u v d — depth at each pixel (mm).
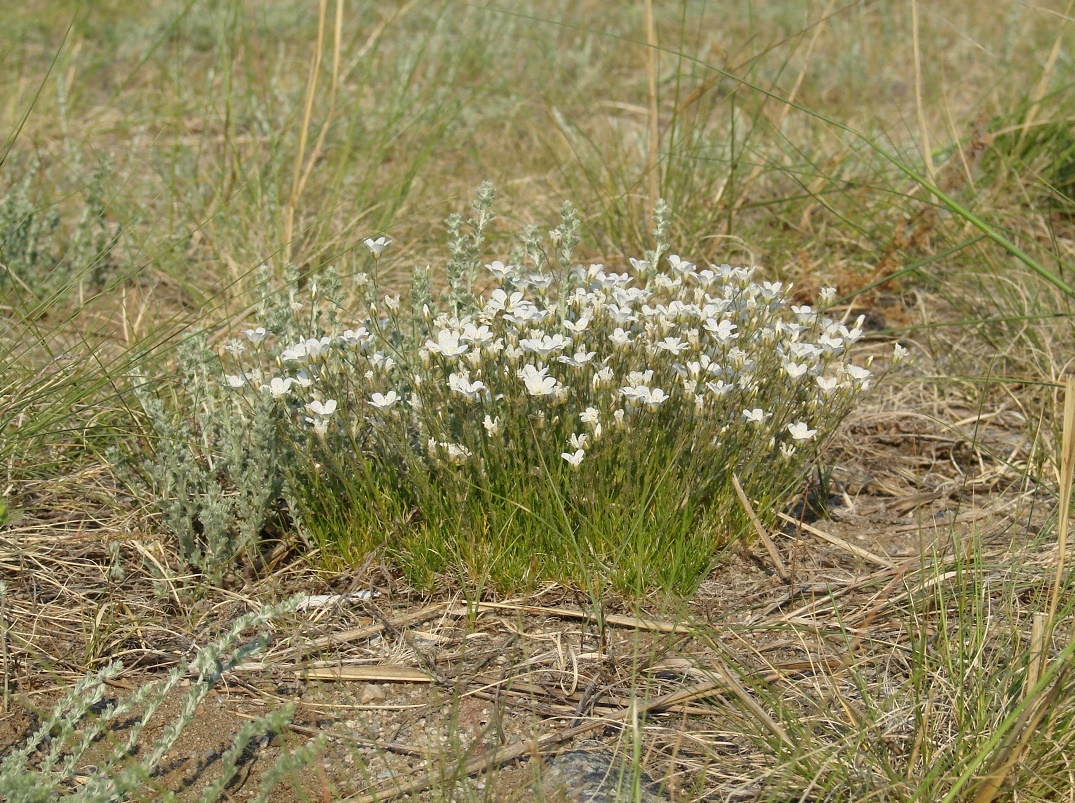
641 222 885
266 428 581
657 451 593
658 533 574
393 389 618
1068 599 559
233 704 531
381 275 836
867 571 601
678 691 528
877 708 519
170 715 525
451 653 555
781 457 604
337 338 615
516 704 530
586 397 595
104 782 471
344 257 832
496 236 867
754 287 620
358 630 565
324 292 618
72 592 580
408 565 581
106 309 793
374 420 595
